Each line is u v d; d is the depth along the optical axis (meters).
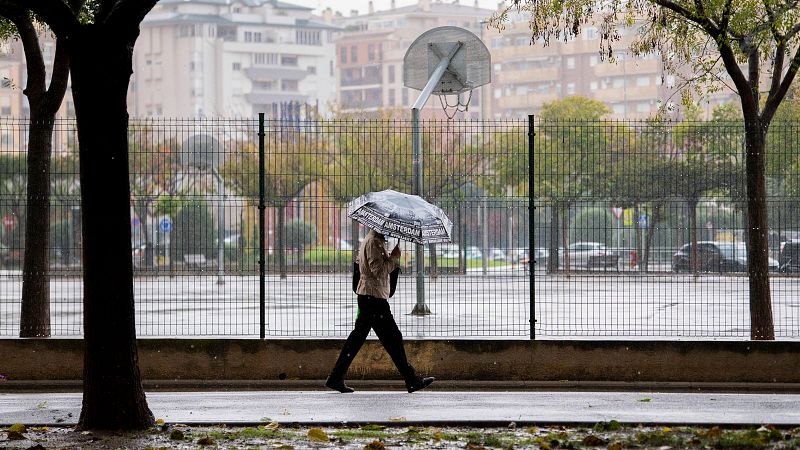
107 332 12.27
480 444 11.36
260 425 12.92
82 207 12.25
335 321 25.19
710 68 19.83
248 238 22.66
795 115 21.67
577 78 143.88
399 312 24.97
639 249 21.00
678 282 20.64
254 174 22.81
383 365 17.06
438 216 15.88
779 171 18.98
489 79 24.97
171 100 177.50
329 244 22.70
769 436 11.54
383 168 20.78
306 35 189.50
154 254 37.75
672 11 19.88
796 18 19.48
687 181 19.20
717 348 16.88
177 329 22.67
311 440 11.66
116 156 12.12
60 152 23.42
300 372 17.06
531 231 17.42
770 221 19.17
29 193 19.02
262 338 17.20
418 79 25.12
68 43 11.94
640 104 136.62
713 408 14.30
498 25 20.02
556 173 19.66
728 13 18.38
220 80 179.38
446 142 20.88
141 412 12.46
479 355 17.02
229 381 17.03
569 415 13.59
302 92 188.00
